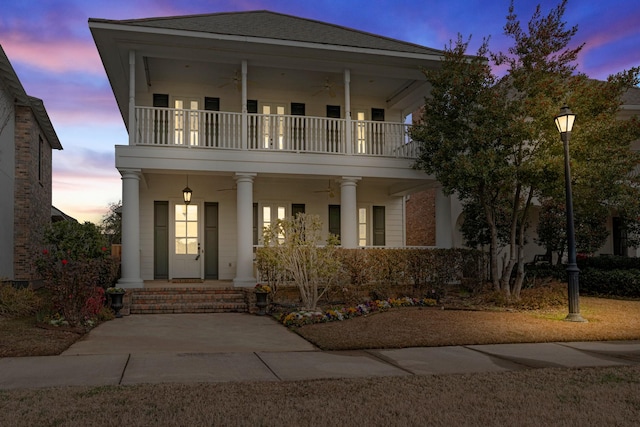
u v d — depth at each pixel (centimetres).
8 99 1552
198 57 1399
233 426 455
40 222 1945
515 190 1427
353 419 476
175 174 1589
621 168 1233
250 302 1275
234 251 1681
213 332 992
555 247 1709
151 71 1544
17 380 614
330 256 1266
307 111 1739
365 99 1808
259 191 1727
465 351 822
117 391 559
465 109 1288
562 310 1185
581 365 731
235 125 1560
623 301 1377
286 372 673
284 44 1377
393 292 1380
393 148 1608
